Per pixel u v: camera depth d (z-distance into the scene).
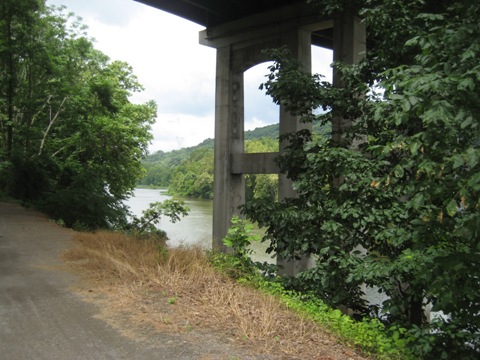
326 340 4.60
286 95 9.16
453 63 4.30
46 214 15.64
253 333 4.45
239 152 22.05
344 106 8.64
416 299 6.45
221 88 22.14
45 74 23.83
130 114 30.66
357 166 6.75
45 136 25.58
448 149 3.95
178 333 4.39
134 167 32.19
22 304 5.29
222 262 7.04
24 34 21.80
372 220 6.48
